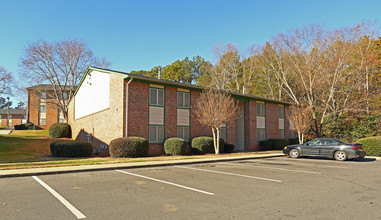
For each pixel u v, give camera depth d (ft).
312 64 104.88
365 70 103.04
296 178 30.73
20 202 19.72
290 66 116.26
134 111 60.54
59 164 41.50
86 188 24.91
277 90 149.48
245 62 160.35
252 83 159.22
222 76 157.17
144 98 62.59
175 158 53.52
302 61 112.47
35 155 62.80
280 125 98.99
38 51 123.54
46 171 33.86
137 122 60.75
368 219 15.94
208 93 67.56
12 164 41.24
